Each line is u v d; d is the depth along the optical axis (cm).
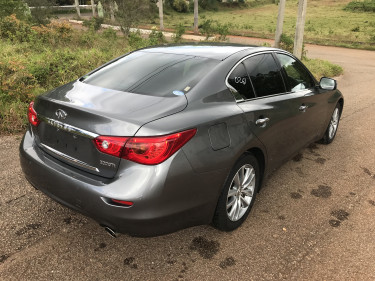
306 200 338
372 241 276
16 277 223
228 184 250
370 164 432
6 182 341
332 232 286
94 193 207
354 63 1625
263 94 299
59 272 230
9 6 1398
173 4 5753
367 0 6347
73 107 219
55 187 229
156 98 234
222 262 246
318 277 234
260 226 291
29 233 267
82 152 221
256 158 295
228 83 265
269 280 230
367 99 820
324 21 4662
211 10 6581
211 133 229
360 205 332
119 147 201
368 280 233
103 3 2267
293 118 334
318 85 405
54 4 1998
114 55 897
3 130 474
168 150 204
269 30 3534
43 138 250
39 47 962
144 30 2911
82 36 1224
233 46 319
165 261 244
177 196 212
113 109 217
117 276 229
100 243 260
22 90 539
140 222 205
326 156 453
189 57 287
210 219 247
